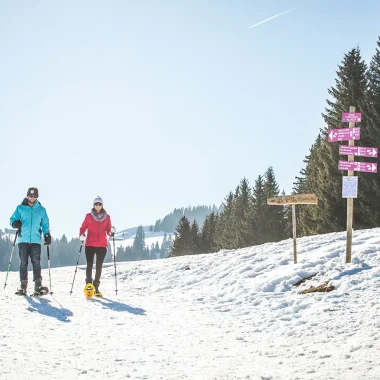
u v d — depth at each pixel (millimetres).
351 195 8203
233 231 56312
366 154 8312
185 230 69500
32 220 8422
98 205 9023
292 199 9531
